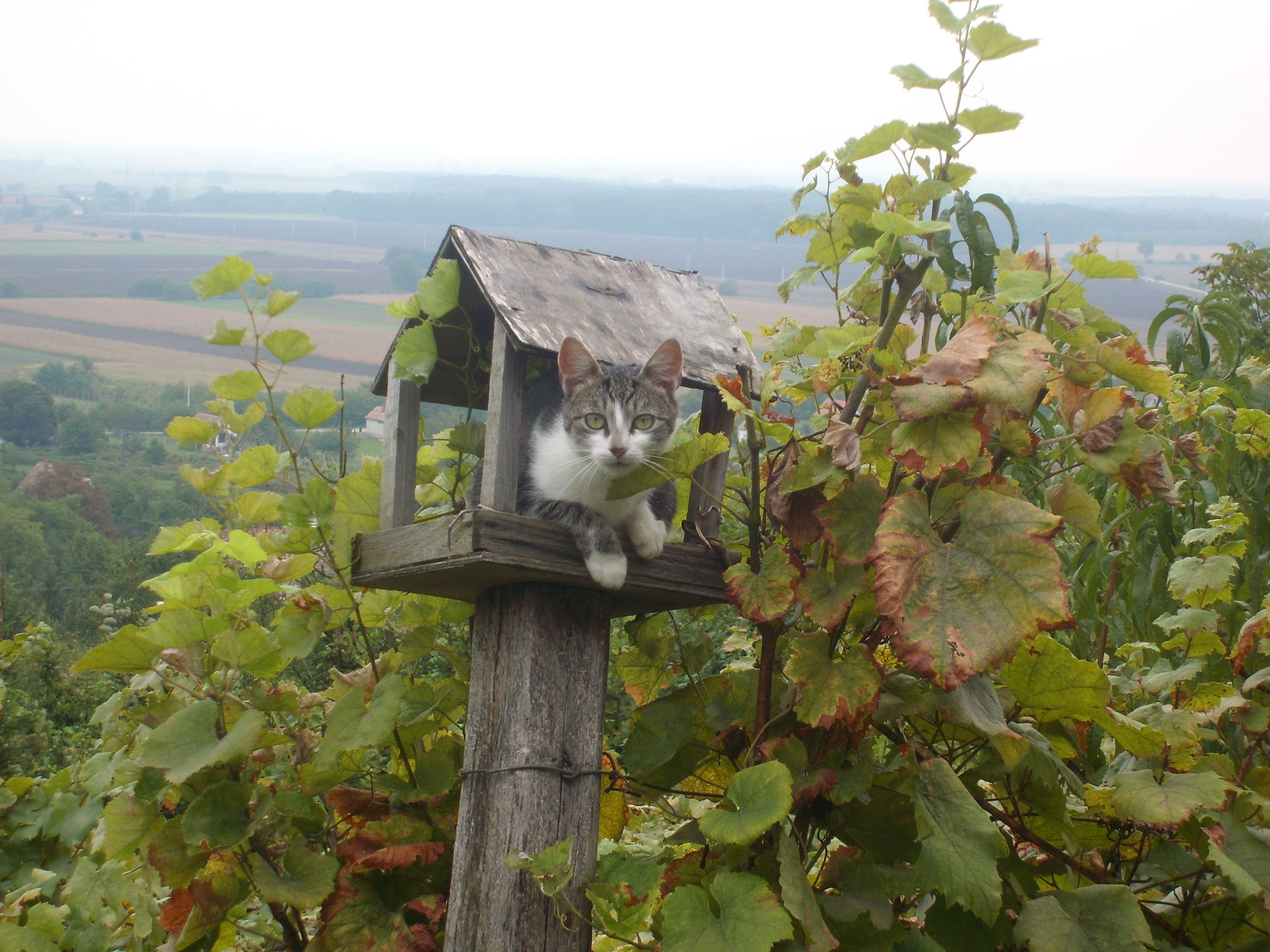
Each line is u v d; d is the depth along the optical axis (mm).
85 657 2559
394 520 2984
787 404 3217
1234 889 2061
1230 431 3213
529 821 2393
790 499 2385
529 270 2881
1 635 8359
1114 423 2230
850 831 2312
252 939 3178
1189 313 3982
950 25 2357
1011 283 2229
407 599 3176
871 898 2066
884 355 2305
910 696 2271
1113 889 2027
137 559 17641
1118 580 3451
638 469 2637
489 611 2633
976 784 2465
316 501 2711
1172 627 2525
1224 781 2139
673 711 2533
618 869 2254
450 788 2740
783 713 2295
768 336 3145
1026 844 2770
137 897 2867
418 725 2863
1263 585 3139
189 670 2717
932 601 1914
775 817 1866
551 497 2885
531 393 3633
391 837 2594
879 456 2393
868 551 2133
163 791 2555
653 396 3145
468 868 2439
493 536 2348
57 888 3543
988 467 2064
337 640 4766
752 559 2477
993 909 1869
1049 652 2188
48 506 20031
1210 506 2988
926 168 2557
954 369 2049
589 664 2574
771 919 1827
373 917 2494
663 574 2643
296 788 2842
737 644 3283
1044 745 2236
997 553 1933
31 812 3783
